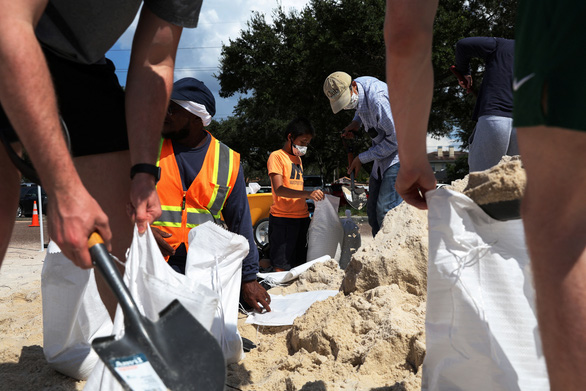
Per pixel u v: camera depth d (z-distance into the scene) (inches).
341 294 115.6
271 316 129.4
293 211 225.8
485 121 171.8
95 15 66.7
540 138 44.8
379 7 729.6
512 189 59.2
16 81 50.1
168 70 75.2
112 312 79.7
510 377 61.3
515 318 62.6
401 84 65.0
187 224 117.8
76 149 73.9
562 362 44.8
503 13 750.5
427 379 66.9
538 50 43.6
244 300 139.2
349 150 242.2
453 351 63.9
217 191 119.7
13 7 50.8
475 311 62.5
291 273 166.2
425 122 67.6
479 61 705.6
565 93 41.4
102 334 102.7
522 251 64.1
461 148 1037.2
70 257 54.5
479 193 63.2
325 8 733.9
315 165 1433.3
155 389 47.7
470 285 63.1
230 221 127.7
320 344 100.3
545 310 46.1
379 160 199.9
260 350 112.2
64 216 53.3
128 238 77.8
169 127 117.8
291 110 890.7
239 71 850.8
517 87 45.8
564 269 44.6
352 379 87.5
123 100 78.9
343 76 195.2
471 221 64.5
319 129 841.5
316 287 157.5
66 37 68.2
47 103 51.8
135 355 48.5
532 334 62.1
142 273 64.7
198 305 58.2
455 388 64.2
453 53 701.3
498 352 62.0
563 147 43.4
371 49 738.2
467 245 63.7
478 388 63.1
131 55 74.6
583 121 40.9
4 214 69.6
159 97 73.4
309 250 217.2
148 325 49.9
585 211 44.3
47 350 100.0
